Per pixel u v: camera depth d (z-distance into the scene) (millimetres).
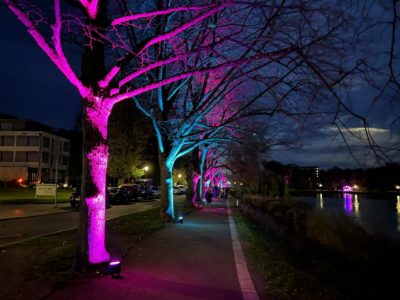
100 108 7789
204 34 11961
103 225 7770
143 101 18656
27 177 82688
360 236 10258
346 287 7074
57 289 6293
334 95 4457
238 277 7293
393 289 6934
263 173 35094
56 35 6895
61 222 18781
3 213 23734
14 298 5832
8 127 86750
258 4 5793
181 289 6445
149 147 61031
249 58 7070
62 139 92688
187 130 17016
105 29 8047
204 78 16406
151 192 51406
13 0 6496
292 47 6062
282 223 17750
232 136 17219
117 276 7094
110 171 52156
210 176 57750
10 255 9070
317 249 11359
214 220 19875
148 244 11148
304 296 6191
